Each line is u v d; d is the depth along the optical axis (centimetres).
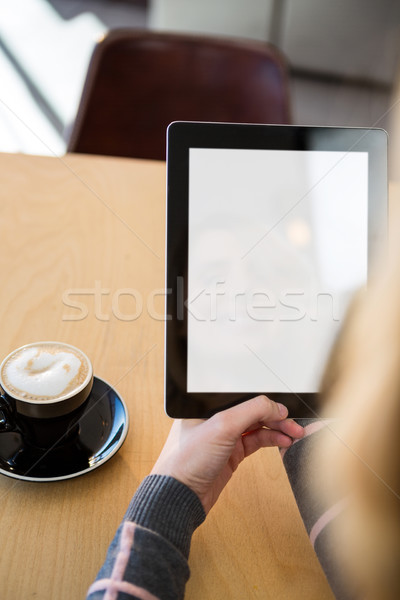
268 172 63
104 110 136
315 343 62
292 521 62
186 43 137
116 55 135
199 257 62
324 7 313
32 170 113
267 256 63
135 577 50
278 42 323
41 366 65
